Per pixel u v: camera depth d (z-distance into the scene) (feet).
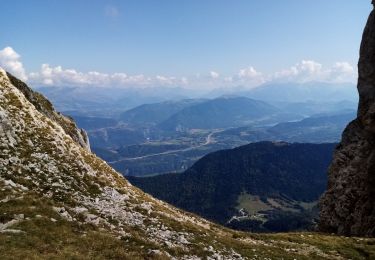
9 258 80.94
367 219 263.49
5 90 176.04
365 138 303.27
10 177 131.85
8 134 153.28
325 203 314.35
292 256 142.41
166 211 160.76
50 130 171.83
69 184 144.36
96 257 91.97
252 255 128.57
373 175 269.64
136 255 99.71
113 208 137.49
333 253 163.43
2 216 101.86
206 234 138.82
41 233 97.66
